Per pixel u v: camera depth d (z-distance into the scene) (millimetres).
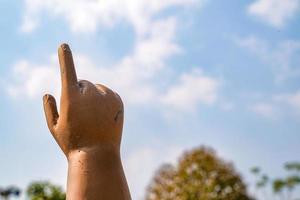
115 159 7180
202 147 33344
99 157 7094
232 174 33094
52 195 26516
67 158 7242
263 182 37812
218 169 32781
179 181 32531
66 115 7227
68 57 7363
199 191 32281
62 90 7328
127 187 7188
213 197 32188
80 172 7035
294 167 38406
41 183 26656
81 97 7230
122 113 7461
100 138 7176
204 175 32562
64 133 7238
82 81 7402
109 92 7410
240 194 32812
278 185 40375
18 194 32438
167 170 33031
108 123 7234
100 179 7012
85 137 7156
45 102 7562
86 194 6941
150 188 32906
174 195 32406
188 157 33000
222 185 32531
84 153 7102
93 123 7172
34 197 26281
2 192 32094
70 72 7320
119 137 7375
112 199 6984
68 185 7098
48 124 7492
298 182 38656
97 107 7227
